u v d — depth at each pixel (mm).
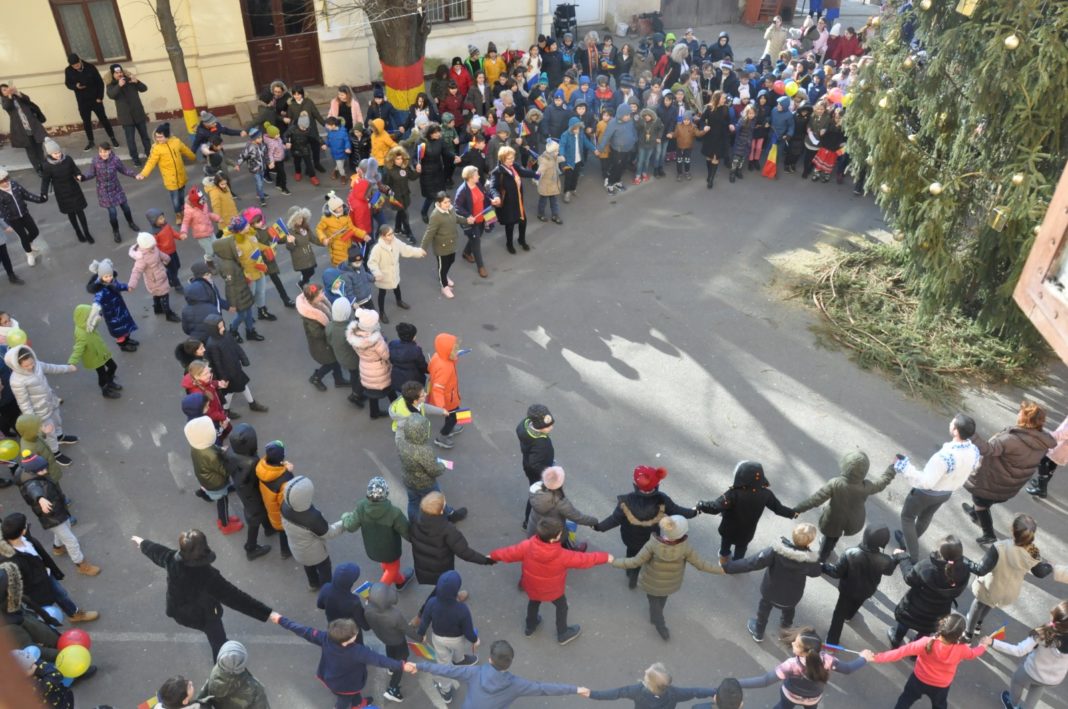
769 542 8648
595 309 12312
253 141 14141
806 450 9875
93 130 16828
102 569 8133
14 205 11836
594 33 19422
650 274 13211
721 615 7883
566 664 7387
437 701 7055
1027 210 9547
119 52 16688
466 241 13945
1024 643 6613
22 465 7512
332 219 11445
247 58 17609
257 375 10719
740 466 7465
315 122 14969
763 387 10883
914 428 10312
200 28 16953
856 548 6988
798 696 6133
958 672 7426
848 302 12562
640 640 7625
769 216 15016
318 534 7223
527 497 9094
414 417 7824
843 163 15969
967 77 10156
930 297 11328
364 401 10211
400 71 16109
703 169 16797
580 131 14758
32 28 15617
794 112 15969
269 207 14531
